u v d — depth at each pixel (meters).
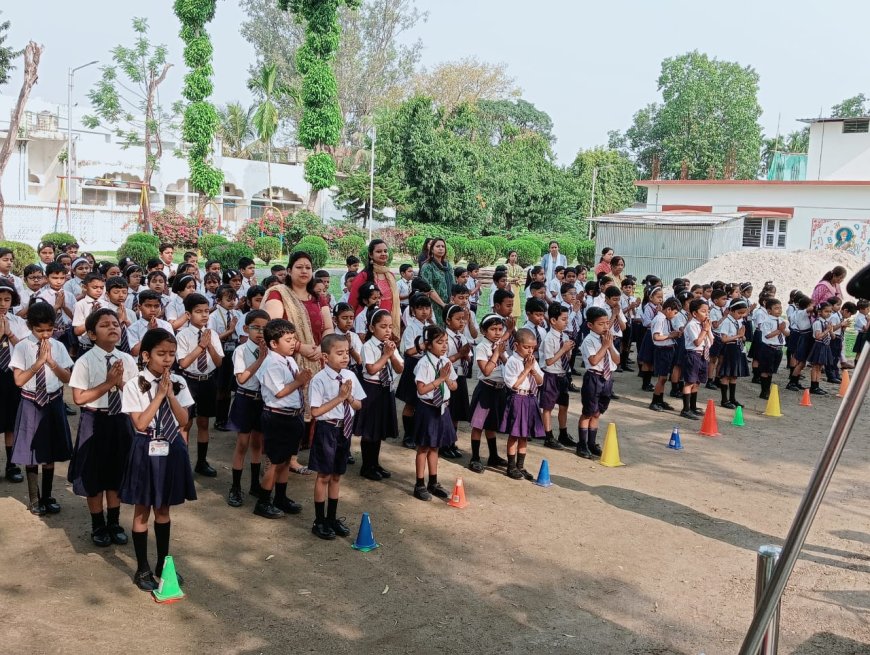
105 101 35.06
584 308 12.07
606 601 4.73
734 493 6.90
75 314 7.80
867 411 10.49
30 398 5.48
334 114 36.47
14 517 5.62
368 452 6.84
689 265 27.02
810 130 34.06
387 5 55.47
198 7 34.59
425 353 6.34
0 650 3.87
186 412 4.67
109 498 5.23
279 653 3.98
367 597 4.65
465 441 8.30
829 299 11.77
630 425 9.26
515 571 5.10
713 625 4.48
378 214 40.25
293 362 5.75
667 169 61.28
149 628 4.17
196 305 6.50
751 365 13.71
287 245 35.16
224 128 51.28
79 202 38.69
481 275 27.03
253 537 5.48
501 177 41.97
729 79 57.56
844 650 4.27
